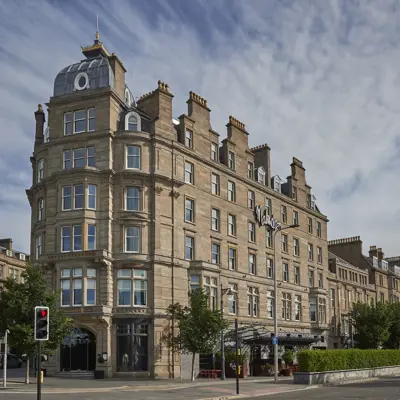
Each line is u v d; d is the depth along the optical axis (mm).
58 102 49656
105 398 29094
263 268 62406
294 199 71438
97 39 54500
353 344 79312
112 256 46438
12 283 38281
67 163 48594
